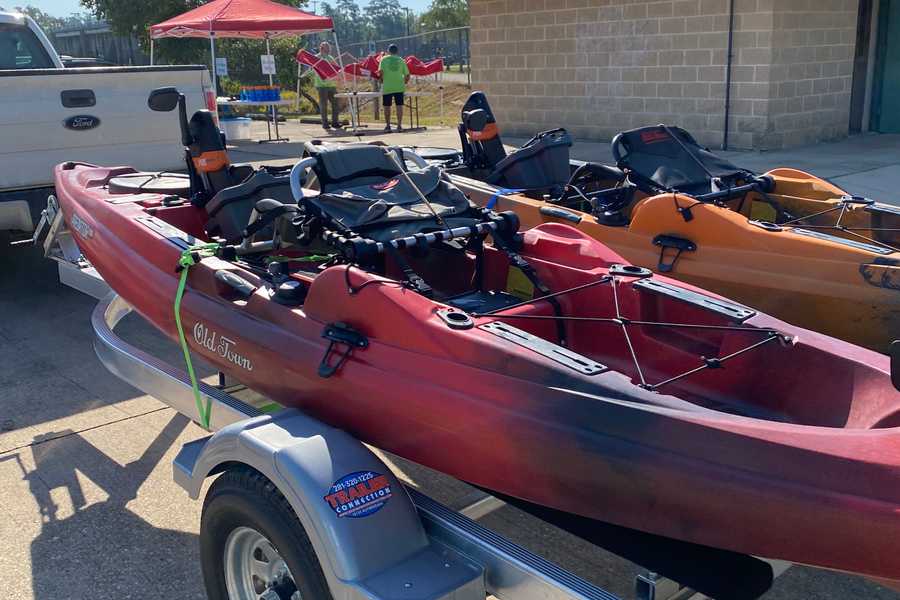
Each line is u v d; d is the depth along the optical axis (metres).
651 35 13.25
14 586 3.29
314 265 3.80
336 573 2.34
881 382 2.61
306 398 3.04
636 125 13.83
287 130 19.23
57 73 6.20
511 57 15.32
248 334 3.29
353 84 19.88
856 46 13.58
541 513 2.64
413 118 21.86
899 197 8.68
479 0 15.50
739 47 12.27
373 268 3.51
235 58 29.73
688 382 3.20
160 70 6.65
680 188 5.32
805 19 12.22
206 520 2.81
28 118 6.12
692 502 2.15
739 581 2.27
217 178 4.87
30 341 6.07
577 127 14.70
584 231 5.15
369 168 3.97
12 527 3.69
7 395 5.10
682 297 3.19
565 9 14.30
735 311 3.08
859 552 1.97
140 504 3.86
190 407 3.59
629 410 2.29
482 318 2.89
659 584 2.33
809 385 2.84
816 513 2.00
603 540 2.48
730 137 12.66
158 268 3.96
